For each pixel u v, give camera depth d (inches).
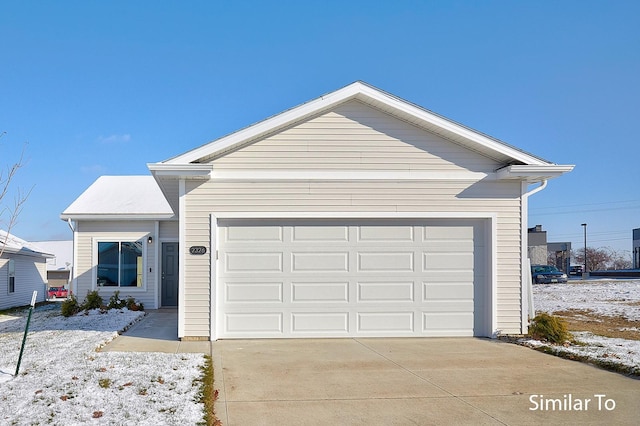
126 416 218.4
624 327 517.7
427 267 421.1
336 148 414.3
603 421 224.5
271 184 408.8
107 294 700.7
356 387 274.4
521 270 421.7
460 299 422.6
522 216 423.8
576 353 348.2
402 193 417.7
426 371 308.2
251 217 406.3
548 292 1029.8
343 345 384.2
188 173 389.4
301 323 410.6
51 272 1592.0
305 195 410.9
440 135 421.1
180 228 402.3
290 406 243.8
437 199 419.2
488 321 419.5
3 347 367.2
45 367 297.0
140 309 655.8
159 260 709.3
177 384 266.4
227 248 408.8
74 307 606.9
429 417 229.5
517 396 259.8
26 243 966.4
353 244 416.8
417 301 419.2
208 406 233.5
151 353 343.9
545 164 406.9
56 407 227.9
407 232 421.4
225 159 406.9
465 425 219.9
